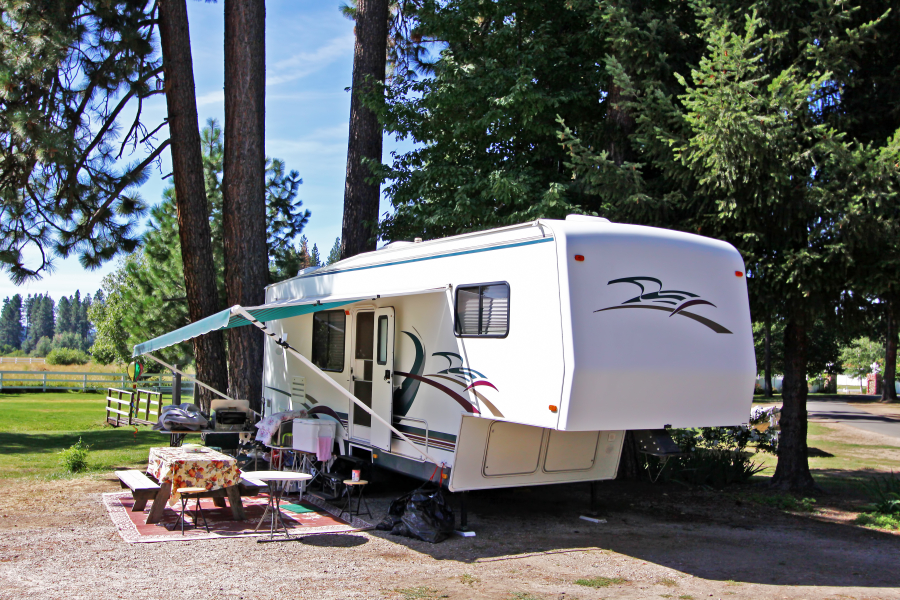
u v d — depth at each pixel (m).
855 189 7.45
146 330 16.64
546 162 10.94
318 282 9.69
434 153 11.22
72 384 28.06
